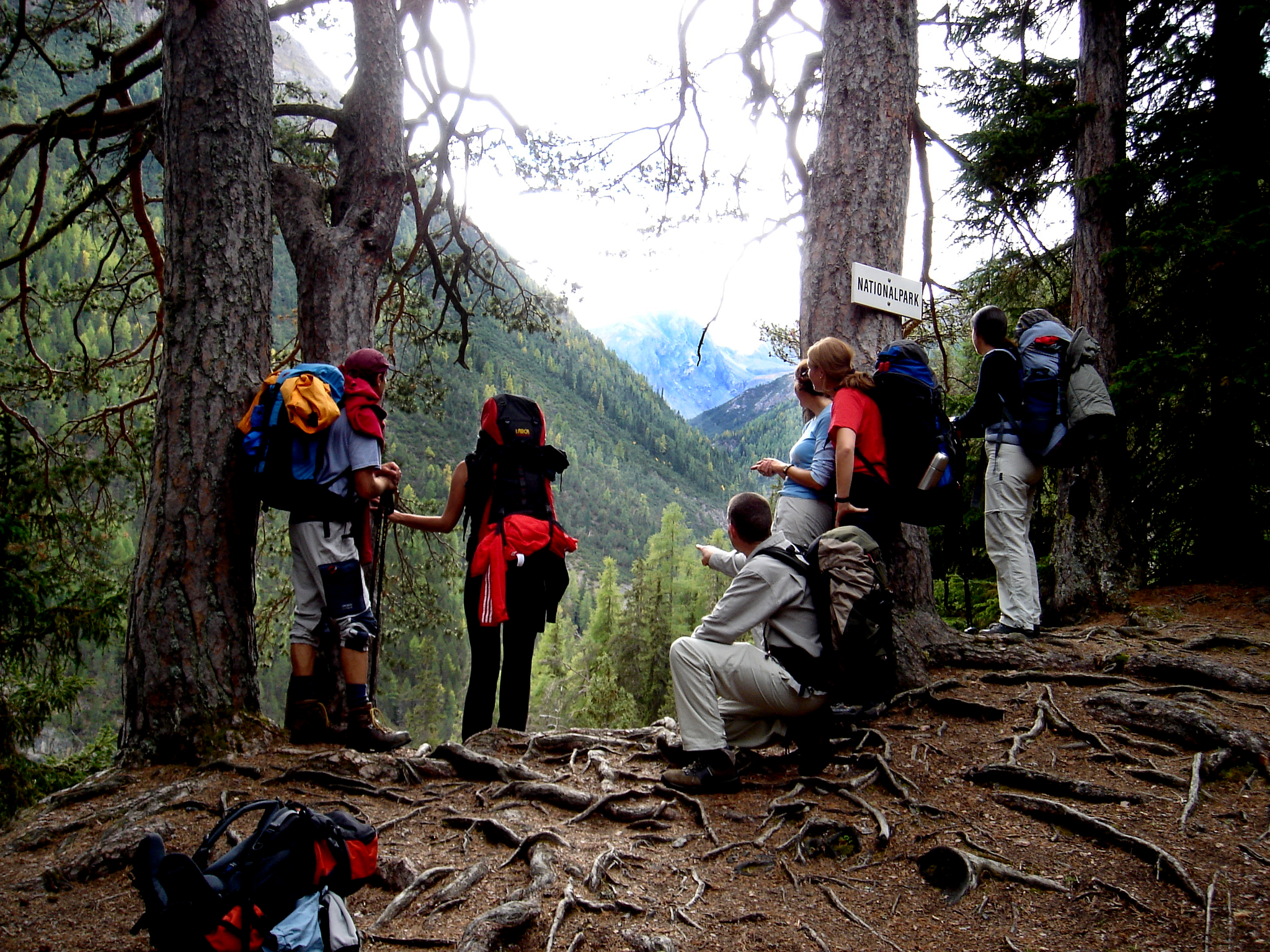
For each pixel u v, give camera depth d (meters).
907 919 2.58
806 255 5.07
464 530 4.45
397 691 63.62
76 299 9.38
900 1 5.07
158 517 3.80
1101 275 7.51
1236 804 3.12
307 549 3.74
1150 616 6.21
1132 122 8.36
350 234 5.03
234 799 3.25
